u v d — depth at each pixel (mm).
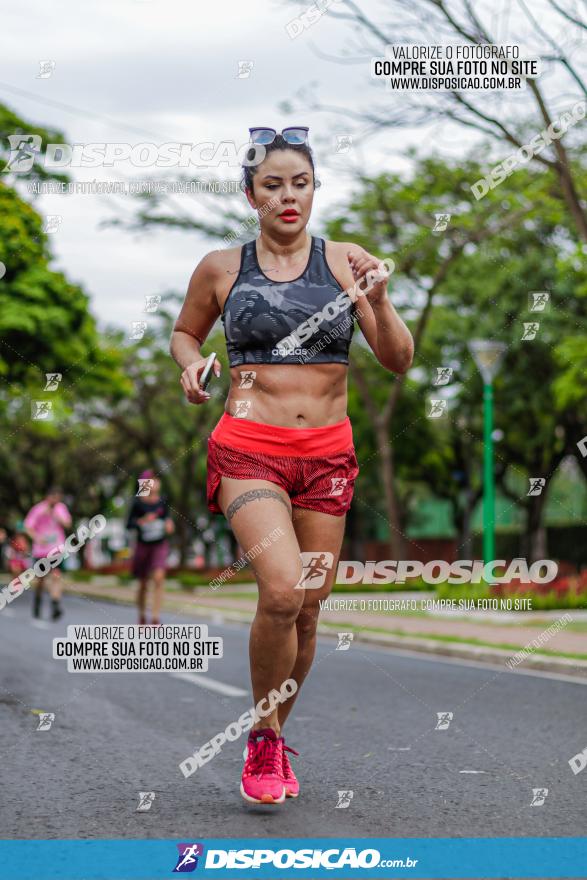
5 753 6031
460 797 4938
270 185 4469
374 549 47500
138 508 13000
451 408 32406
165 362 33000
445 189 19047
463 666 11188
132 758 5879
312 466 4461
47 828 4352
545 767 5691
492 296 27797
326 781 5293
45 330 22359
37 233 18094
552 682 9711
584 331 27609
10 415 32969
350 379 31953
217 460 4492
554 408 30891
